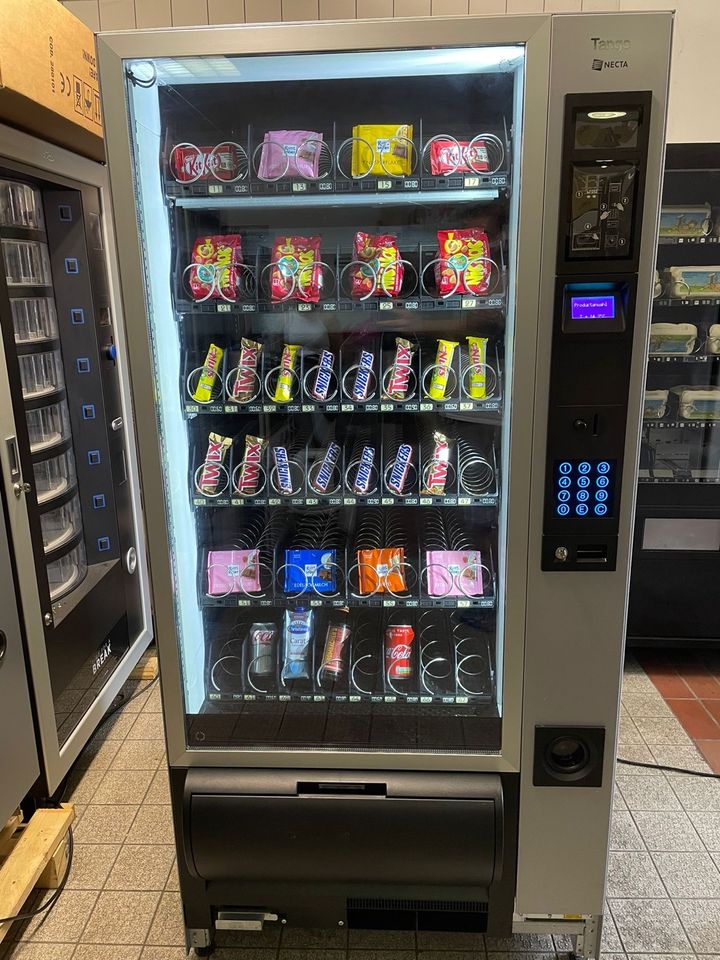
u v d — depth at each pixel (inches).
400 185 48.9
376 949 60.1
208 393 57.4
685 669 104.7
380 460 60.4
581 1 103.0
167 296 52.7
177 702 54.7
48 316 83.7
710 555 98.3
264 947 60.5
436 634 63.4
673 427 105.0
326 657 61.4
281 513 67.5
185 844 55.3
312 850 55.1
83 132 74.2
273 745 55.6
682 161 89.7
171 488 53.0
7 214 74.5
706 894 64.6
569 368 47.1
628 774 81.1
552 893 57.3
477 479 57.9
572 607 51.3
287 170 54.1
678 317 101.4
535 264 45.6
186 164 52.4
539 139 43.7
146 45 43.9
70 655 78.9
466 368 56.6
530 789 54.9
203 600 58.7
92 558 93.0
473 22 42.6
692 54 105.0
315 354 59.0
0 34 57.1
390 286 56.1
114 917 63.2
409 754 54.4
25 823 70.8
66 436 87.4
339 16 103.3
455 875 55.4
